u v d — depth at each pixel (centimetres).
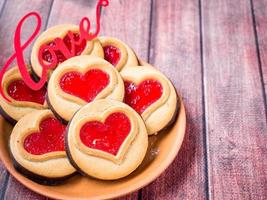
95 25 58
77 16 59
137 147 42
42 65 44
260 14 61
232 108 51
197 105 51
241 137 48
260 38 58
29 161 41
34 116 43
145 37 57
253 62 55
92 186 42
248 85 53
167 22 59
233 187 45
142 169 43
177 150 42
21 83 46
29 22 58
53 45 46
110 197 40
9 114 44
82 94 44
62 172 42
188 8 61
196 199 44
